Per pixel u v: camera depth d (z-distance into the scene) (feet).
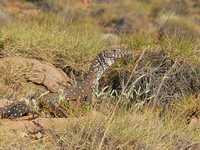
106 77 37.83
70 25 53.42
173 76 36.63
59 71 40.45
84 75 40.11
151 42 43.01
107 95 32.19
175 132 27.04
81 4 138.82
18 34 43.39
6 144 23.52
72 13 113.70
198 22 132.67
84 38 45.50
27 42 42.32
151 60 38.32
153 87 35.37
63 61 41.96
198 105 33.60
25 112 29.89
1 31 43.37
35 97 32.12
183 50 39.65
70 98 32.45
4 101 31.71
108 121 25.13
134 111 27.53
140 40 43.06
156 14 138.51
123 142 24.67
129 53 39.22
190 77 37.37
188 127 28.81
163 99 34.47
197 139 26.99
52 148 23.88
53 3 124.06
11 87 35.58
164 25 91.04
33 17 59.00
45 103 31.09
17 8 122.72
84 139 24.53
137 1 153.28
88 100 31.89
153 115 29.17
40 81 37.29
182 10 145.48
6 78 36.37
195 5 154.92
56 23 52.65
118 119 26.12
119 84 36.91
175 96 35.09
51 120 27.40
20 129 26.17
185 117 31.81
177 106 33.40
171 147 25.36
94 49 43.39
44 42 42.60
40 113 30.40
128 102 30.04
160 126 26.58
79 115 27.73
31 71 38.17
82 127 25.13
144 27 117.29
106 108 28.19
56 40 43.04
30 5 124.47
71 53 42.19
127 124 25.84
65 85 37.68
